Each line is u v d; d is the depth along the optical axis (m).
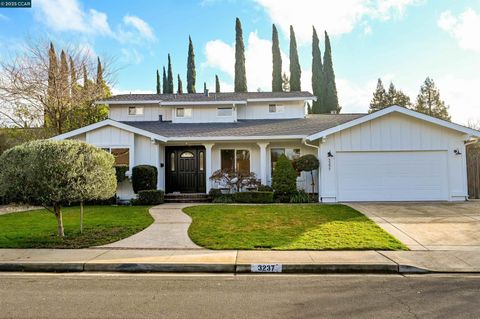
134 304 4.12
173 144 15.88
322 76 33.66
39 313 3.81
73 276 5.52
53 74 20.64
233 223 9.28
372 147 13.53
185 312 3.83
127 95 20.30
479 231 8.18
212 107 18.16
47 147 7.43
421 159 13.46
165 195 14.77
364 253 6.46
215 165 16.16
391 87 44.34
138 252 6.66
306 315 3.71
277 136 14.73
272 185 14.34
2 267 5.89
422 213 10.52
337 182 13.60
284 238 7.63
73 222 9.70
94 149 8.20
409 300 4.20
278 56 34.78
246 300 4.26
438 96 40.88
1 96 20.19
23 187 7.29
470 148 15.62
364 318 3.61
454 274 5.46
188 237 7.90
